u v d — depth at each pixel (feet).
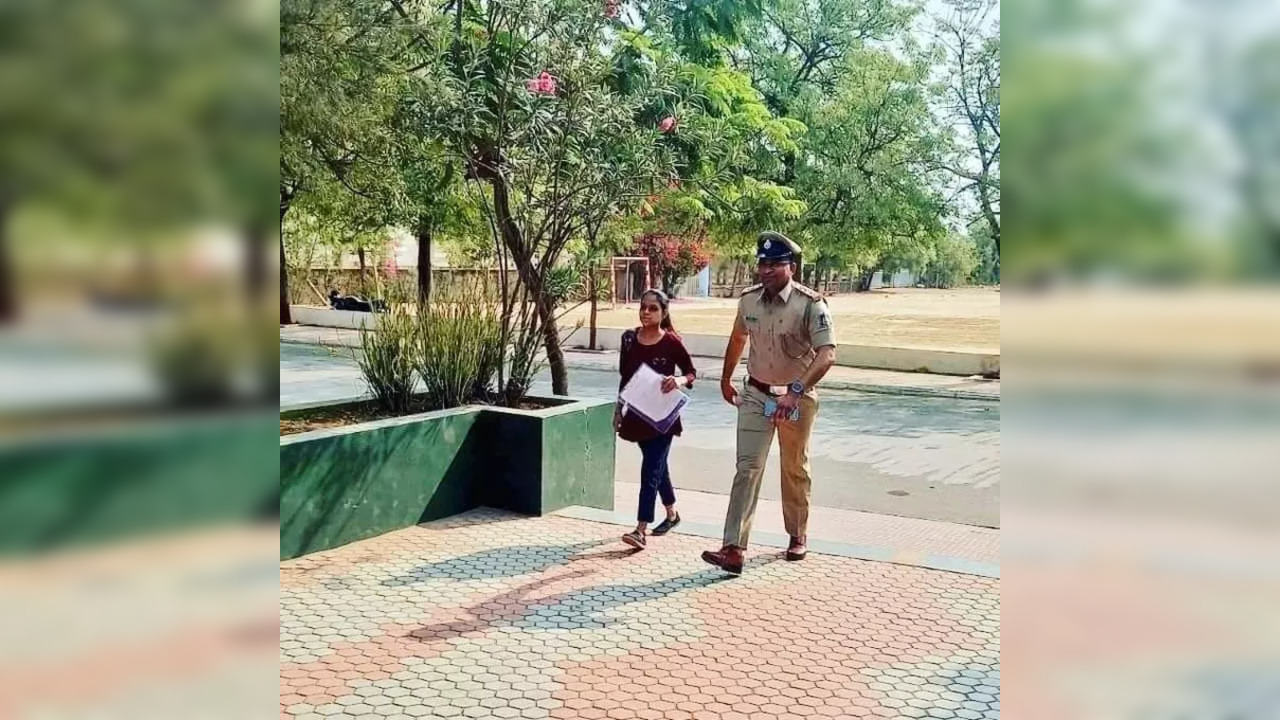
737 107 48.16
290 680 11.68
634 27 33.32
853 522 22.65
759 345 16.43
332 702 11.11
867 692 11.67
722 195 49.34
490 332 22.34
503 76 22.75
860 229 59.62
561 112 22.15
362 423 18.48
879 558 17.24
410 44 24.11
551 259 23.29
